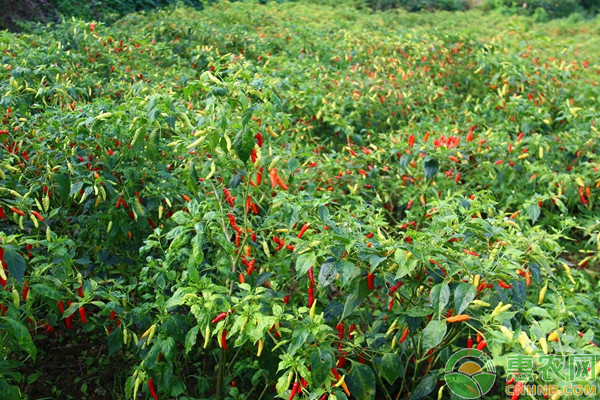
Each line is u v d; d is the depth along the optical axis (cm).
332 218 320
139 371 279
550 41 958
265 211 422
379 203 526
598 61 1085
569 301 308
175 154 386
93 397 339
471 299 227
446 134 543
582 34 1752
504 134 540
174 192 366
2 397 246
